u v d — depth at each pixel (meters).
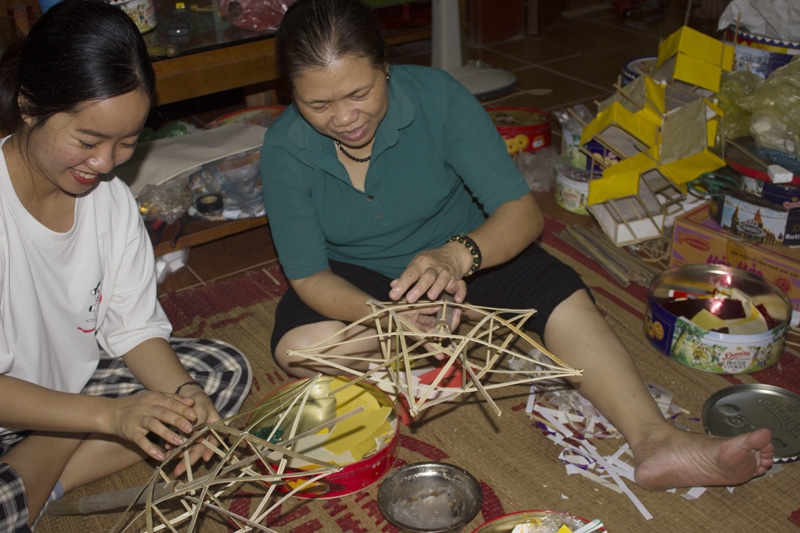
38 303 1.30
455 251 1.38
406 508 1.37
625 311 2.00
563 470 1.50
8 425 1.24
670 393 1.68
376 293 1.59
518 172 1.55
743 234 2.00
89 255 1.35
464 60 3.25
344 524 1.39
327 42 1.19
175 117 3.35
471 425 1.62
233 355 1.64
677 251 2.14
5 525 1.24
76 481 1.48
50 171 1.14
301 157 1.47
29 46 1.06
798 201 1.89
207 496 1.30
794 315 1.92
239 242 2.46
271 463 1.40
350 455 1.44
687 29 2.20
